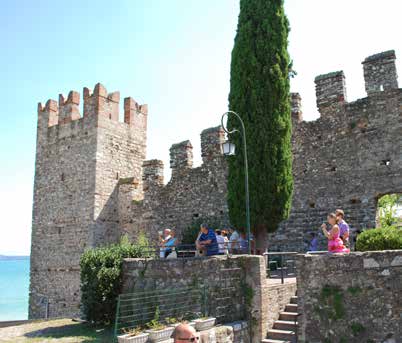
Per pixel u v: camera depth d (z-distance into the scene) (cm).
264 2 1714
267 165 1620
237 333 1188
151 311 1364
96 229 2505
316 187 1917
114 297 1468
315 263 1145
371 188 1773
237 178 1658
